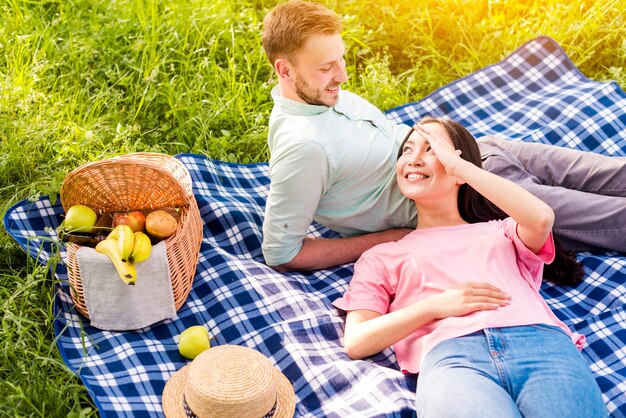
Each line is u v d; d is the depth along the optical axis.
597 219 3.35
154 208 3.30
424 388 2.49
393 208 3.36
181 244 3.12
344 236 3.65
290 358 2.91
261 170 4.19
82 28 4.95
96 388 2.71
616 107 4.30
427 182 3.07
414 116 4.51
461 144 3.12
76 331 3.05
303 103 3.16
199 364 2.56
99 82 4.62
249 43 5.08
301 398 2.78
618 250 3.43
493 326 2.61
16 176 3.86
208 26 5.03
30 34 4.75
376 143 3.27
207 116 4.43
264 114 4.57
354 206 3.35
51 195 3.49
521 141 4.18
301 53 3.00
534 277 3.04
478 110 4.55
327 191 3.28
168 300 3.07
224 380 2.48
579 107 4.32
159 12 5.16
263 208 3.95
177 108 4.44
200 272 3.38
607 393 2.78
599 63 5.07
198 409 2.50
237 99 4.57
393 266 2.99
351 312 2.95
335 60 3.05
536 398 2.40
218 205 3.70
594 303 3.27
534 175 3.68
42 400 2.63
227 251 3.60
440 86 4.98
